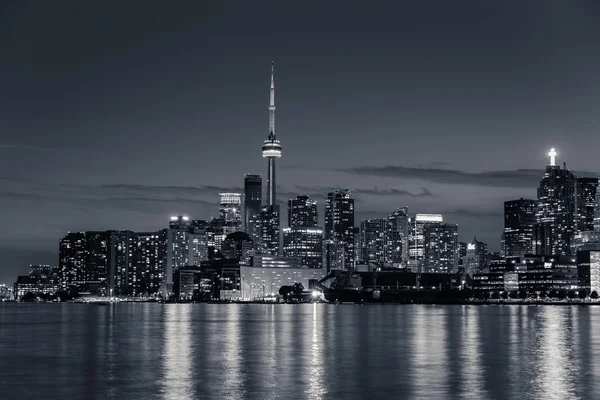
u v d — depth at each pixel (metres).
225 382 121.69
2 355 168.75
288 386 117.38
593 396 106.62
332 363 148.38
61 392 112.81
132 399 106.31
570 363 146.38
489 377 126.31
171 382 122.06
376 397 107.06
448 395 108.44
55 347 190.00
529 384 118.00
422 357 159.38
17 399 107.00
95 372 135.75
